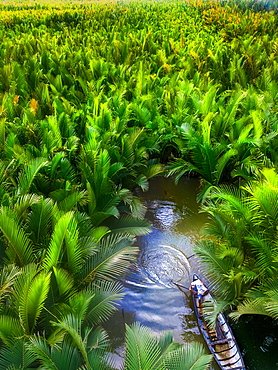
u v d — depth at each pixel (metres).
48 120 7.52
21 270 4.17
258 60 13.62
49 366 3.27
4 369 3.48
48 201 5.04
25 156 6.39
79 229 5.09
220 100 9.65
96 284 4.89
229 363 4.27
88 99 10.09
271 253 4.64
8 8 30.44
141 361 3.31
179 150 8.74
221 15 23.89
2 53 14.82
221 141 7.64
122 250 4.88
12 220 4.32
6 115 8.65
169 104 9.64
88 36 17.92
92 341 3.93
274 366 4.39
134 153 7.70
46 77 11.34
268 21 21.55
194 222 7.04
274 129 7.92
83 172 6.39
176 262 5.97
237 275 4.53
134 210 6.29
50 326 4.17
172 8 30.44
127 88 11.21
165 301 5.26
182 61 13.93
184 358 3.42
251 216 5.08
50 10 28.48
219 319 4.80
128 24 21.92
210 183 7.34
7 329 3.79
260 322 4.92
